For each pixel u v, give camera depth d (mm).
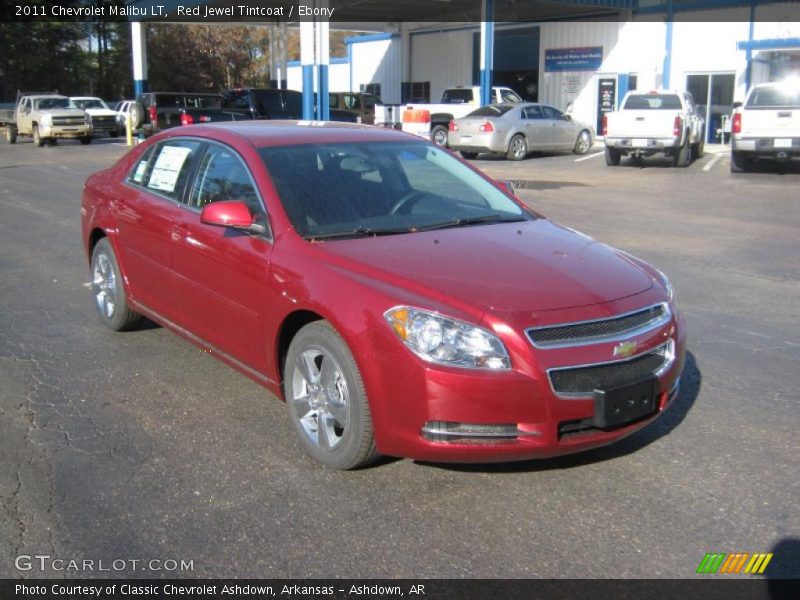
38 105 30547
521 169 20484
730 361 5730
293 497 3809
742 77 25344
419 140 5512
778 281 8141
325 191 4629
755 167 19812
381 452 3801
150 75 53969
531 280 3855
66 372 5461
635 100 20688
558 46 31531
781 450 4309
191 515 3646
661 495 3830
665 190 15766
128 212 5723
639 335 3797
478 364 3510
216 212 4328
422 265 3953
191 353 5867
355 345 3725
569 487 3908
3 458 4191
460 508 3715
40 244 10016
